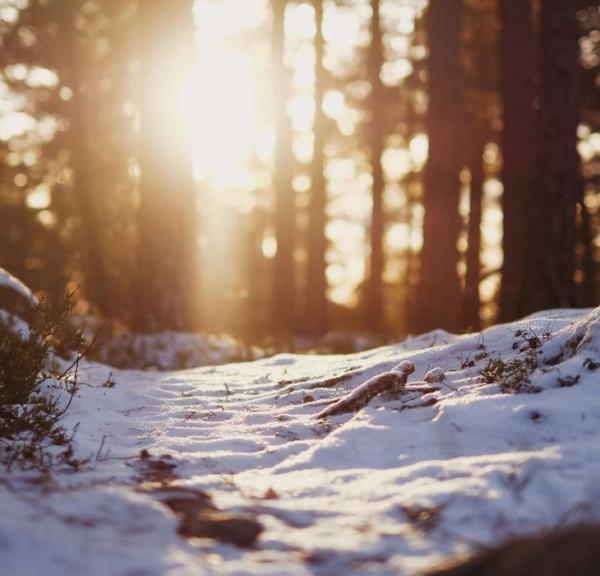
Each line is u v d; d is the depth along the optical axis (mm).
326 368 8023
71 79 22125
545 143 12516
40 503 3627
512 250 14195
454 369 6465
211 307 19219
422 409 5348
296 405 6480
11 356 5953
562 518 3254
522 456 4145
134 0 22422
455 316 15938
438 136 16016
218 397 7172
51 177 24625
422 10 25812
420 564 3014
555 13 12500
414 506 3641
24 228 24078
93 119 23547
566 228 12500
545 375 5344
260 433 5602
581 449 4180
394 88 27344
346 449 4777
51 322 6465
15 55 22812
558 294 12375
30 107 24391
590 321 5730
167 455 4902
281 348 13242
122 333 13023
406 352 7945
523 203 13016
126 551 3104
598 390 5043
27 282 21797
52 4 21578
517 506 3496
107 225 21219
